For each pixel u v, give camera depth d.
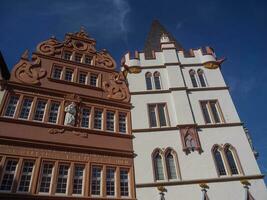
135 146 21.00
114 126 21.58
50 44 24.42
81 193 16.92
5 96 18.83
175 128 22.55
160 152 21.19
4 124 17.45
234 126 23.02
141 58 28.66
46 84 21.08
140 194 18.56
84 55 25.48
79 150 18.45
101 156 19.00
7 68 22.23
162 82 26.53
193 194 18.84
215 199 18.66
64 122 19.61
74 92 21.62
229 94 25.59
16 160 16.41
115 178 18.52
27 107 19.34
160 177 20.05
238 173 20.36
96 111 21.70
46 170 16.97
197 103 24.81
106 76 24.64
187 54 30.16
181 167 20.28
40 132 18.11
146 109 23.92
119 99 23.45
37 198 15.34
